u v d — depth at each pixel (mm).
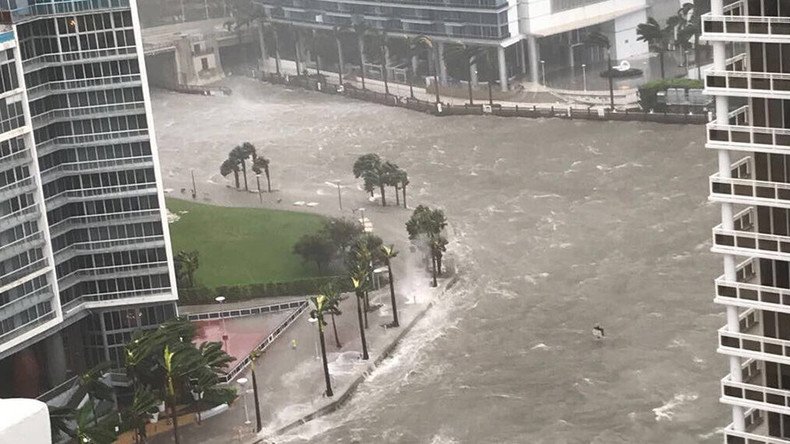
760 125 174000
